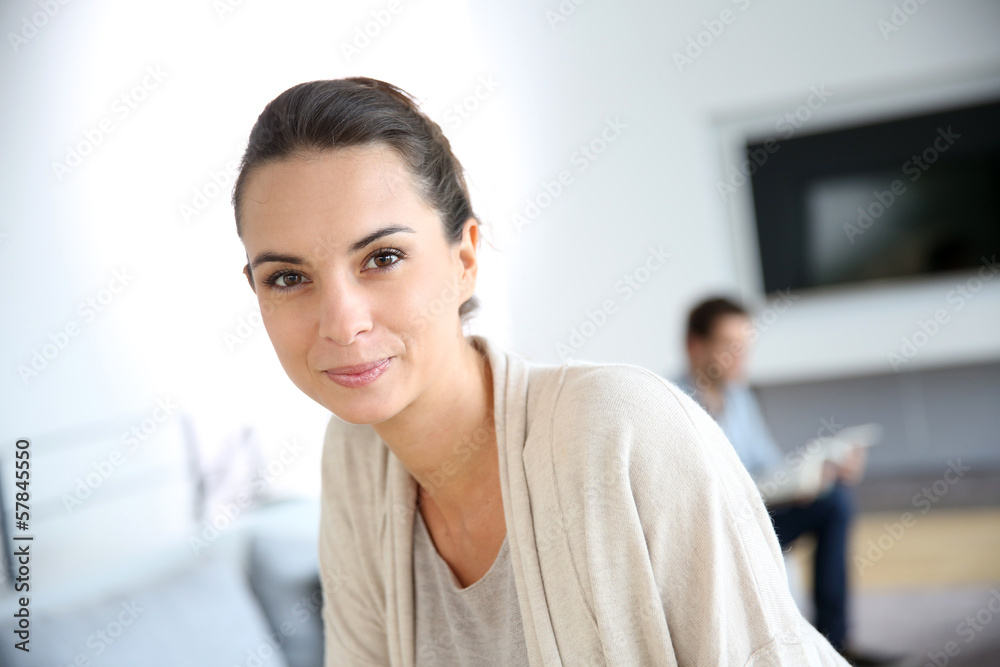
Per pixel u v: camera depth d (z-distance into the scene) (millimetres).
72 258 3092
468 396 742
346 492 871
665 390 671
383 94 675
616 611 650
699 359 2607
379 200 629
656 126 4477
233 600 1955
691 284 4473
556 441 678
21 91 3043
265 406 3316
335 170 623
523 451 705
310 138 623
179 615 1854
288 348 658
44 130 3090
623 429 647
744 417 2680
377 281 640
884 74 4176
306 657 2004
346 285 630
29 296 2971
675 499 641
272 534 2152
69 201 3109
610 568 649
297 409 3344
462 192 728
